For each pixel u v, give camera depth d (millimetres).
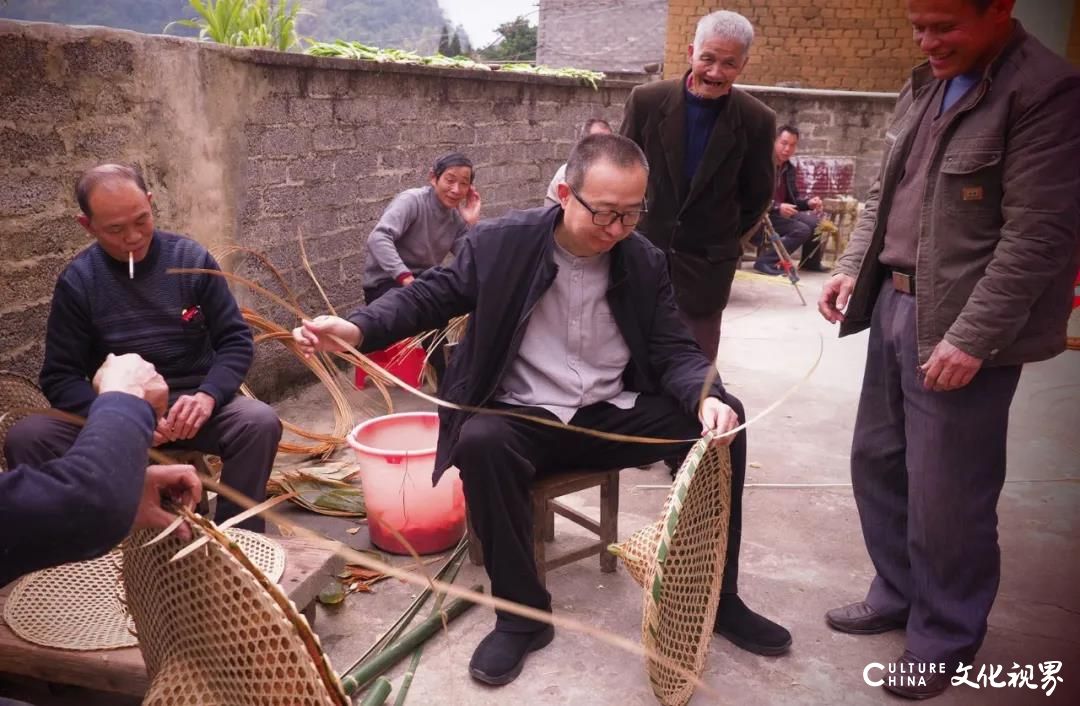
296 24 5023
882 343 2275
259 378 4039
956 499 2107
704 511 1984
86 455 1187
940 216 1995
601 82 6930
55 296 2475
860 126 9109
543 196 6441
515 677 2178
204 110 3492
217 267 2660
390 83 4566
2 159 2715
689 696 1937
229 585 1360
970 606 2176
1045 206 1844
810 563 2811
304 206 4133
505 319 2203
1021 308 1894
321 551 2256
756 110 3121
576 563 2758
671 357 2283
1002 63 1895
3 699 1442
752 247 8297
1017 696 2152
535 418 2074
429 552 2758
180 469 1421
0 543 1139
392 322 2119
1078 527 3080
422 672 2203
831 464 3639
